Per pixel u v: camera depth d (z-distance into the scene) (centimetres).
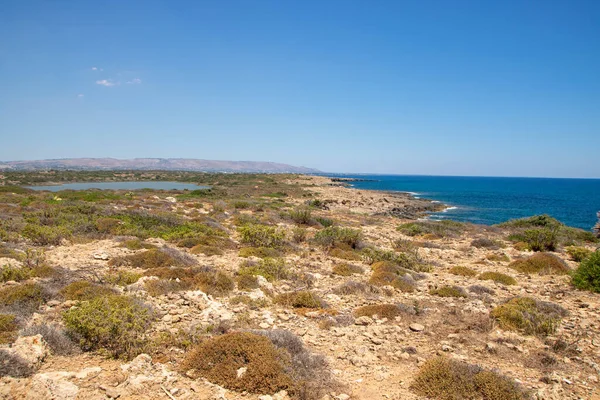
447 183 18300
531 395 520
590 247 2202
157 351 610
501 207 6238
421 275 1328
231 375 527
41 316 723
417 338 741
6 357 503
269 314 813
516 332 784
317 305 918
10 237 1452
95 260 1228
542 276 1405
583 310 951
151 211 2492
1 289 840
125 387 486
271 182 9775
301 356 590
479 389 525
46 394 447
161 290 927
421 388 535
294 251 1659
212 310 791
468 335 750
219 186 8769
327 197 6531
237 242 1770
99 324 609
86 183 9744
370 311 877
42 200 3092
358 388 539
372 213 4722
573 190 13100
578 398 529
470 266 1562
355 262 1527
